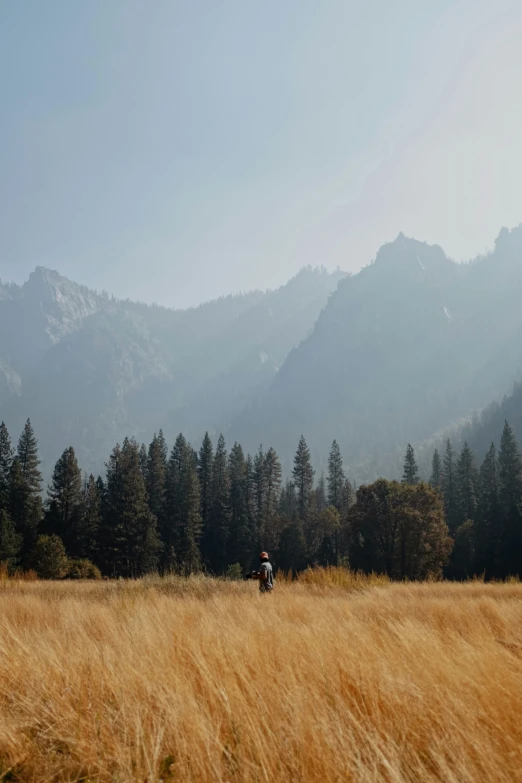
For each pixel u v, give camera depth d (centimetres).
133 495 5969
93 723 319
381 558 4947
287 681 362
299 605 839
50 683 385
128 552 5784
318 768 255
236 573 3897
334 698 344
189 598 1047
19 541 5022
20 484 5903
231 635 511
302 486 9381
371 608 915
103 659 434
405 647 458
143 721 319
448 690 333
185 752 271
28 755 295
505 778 246
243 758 265
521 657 455
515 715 300
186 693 335
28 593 1293
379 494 4931
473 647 459
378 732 293
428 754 282
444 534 4684
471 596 1305
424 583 1902
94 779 268
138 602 883
